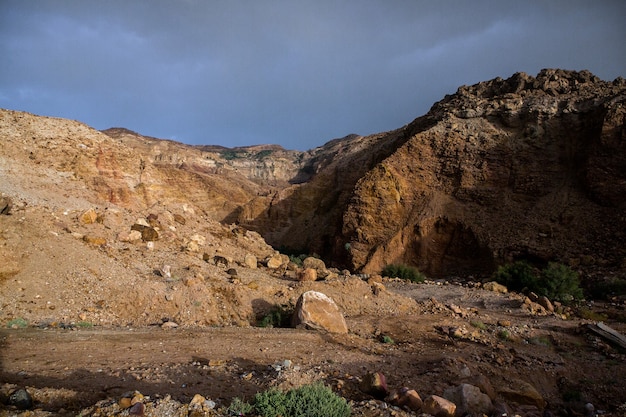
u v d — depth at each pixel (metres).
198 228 23.42
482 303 17.62
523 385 7.91
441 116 42.97
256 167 146.62
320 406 4.81
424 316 13.88
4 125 19.75
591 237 26.73
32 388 5.05
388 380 7.07
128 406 4.57
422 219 34.22
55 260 11.63
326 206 55.75
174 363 7.07
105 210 18.14
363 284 15.88
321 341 9.66
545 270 20.77
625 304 17.64
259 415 4.72
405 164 38.72
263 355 8.05
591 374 9.52
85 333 8.74
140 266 14.04
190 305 11.73
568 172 32.03
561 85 38.28
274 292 14.37
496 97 40.28
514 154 34.47
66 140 21.44
